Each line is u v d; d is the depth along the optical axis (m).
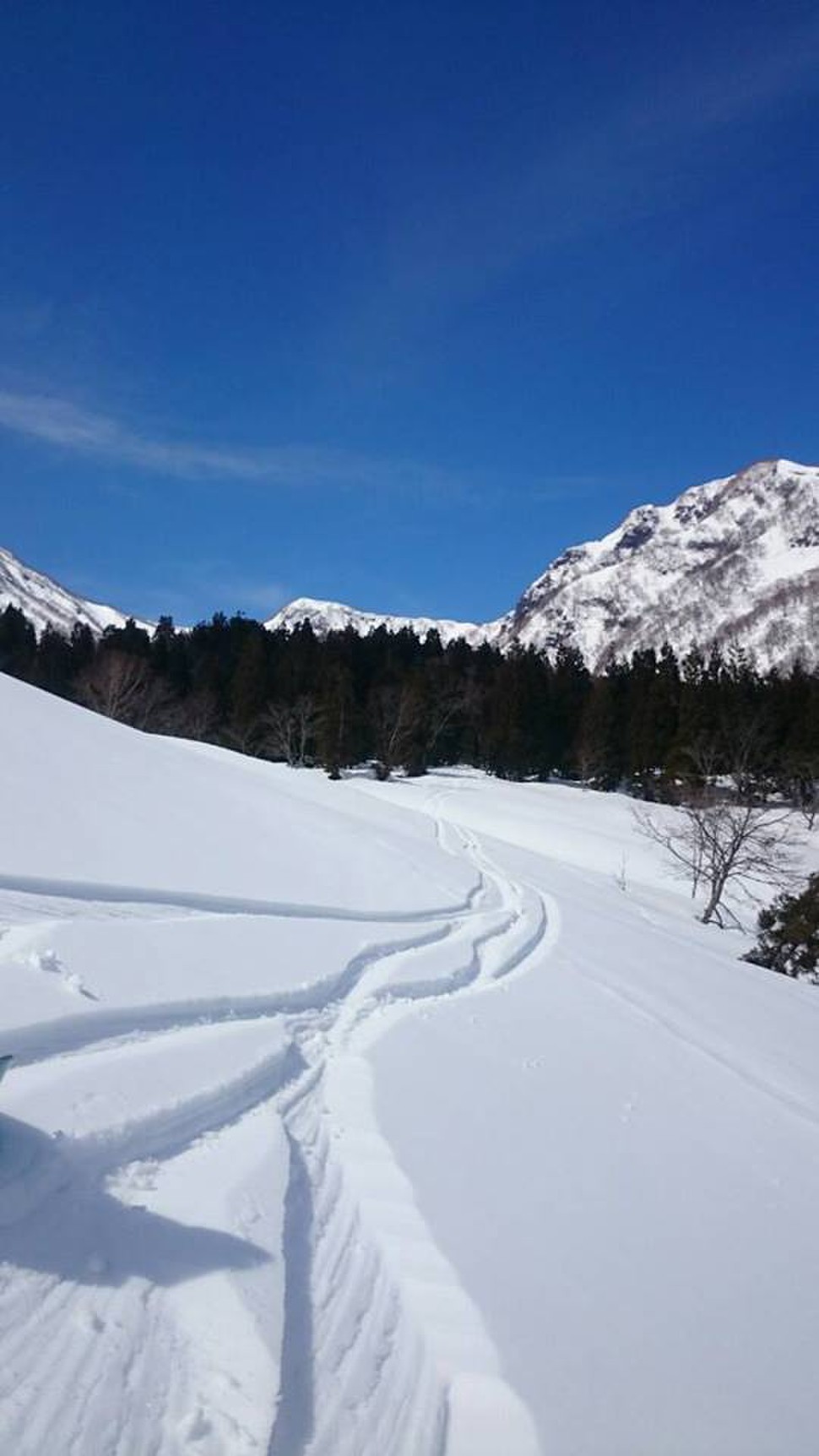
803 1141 5.93
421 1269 3.48
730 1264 3.96
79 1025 4.78
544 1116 5.48
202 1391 2.50
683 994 10.66
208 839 12.66
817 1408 2.99
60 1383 2.39
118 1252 3.00
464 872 17.33
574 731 57.12
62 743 15.30
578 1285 3.54
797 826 38.59
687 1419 2.83
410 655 73.56
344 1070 5.72
